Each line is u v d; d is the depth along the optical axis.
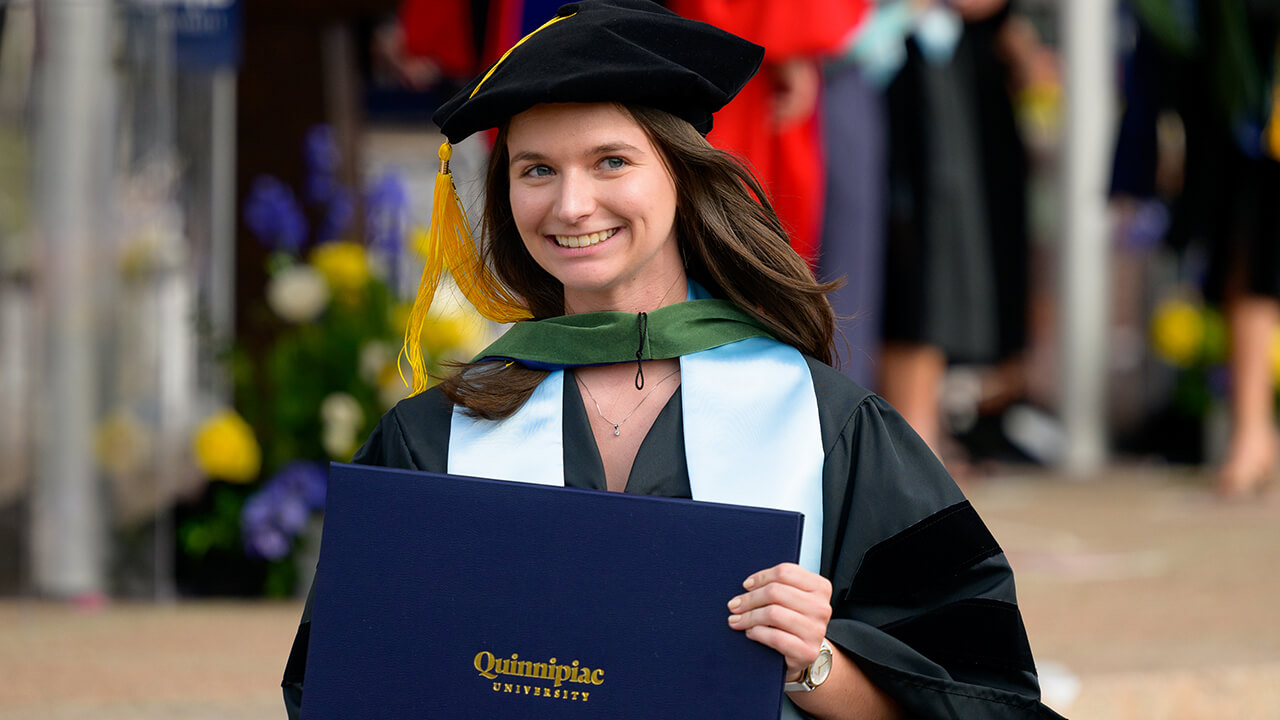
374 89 12.23
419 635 3.16
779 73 7.33
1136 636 6.55
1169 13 10.45
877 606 3.41
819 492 3.37
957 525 3.43
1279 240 10.47
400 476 3.23
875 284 9.23
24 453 7.43
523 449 3.46
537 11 6.91
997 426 13.39
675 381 3.52
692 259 3.72
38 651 6.23
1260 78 10.26
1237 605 7.27
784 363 3.51
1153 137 11.06
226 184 8.81
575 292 3.64
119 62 7.47
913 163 9.37
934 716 3.34
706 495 3.34
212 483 7.88
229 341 8.07
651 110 3.44
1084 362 13.07
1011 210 10.38
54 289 7.41
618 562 3.13
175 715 5.18
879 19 8.60
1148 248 13.91
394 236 8.09
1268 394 10.92
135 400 7.49
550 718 3.11
